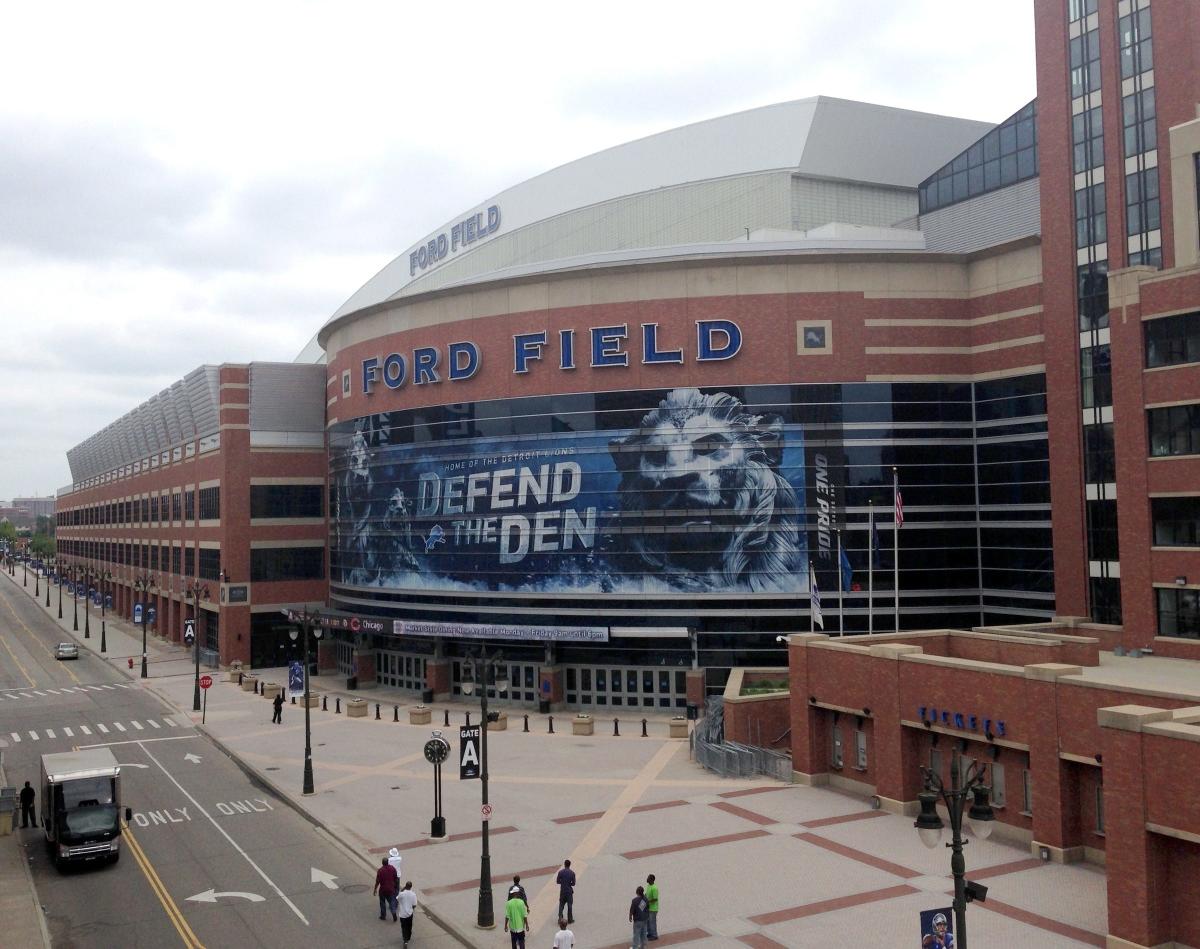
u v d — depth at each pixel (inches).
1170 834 961.5
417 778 1796.3
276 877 1298.0
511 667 2593.5
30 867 1360.7
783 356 2400.3
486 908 1096.8
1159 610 1600.6
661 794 1631.4
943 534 2411.4
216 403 3516.2
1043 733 1258.6
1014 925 1046.4
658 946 1015.0
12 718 2546.8
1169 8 1975.9
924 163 3088.1
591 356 2480.3
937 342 2421.3
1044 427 2289.6
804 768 1675.7
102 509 6560.0
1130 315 1628.9
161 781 1849.2
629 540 2447.1
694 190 3134.8
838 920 1069.8
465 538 2623.0
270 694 2783.0
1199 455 1528.1
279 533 3454.7
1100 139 2100.1
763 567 2388.0
